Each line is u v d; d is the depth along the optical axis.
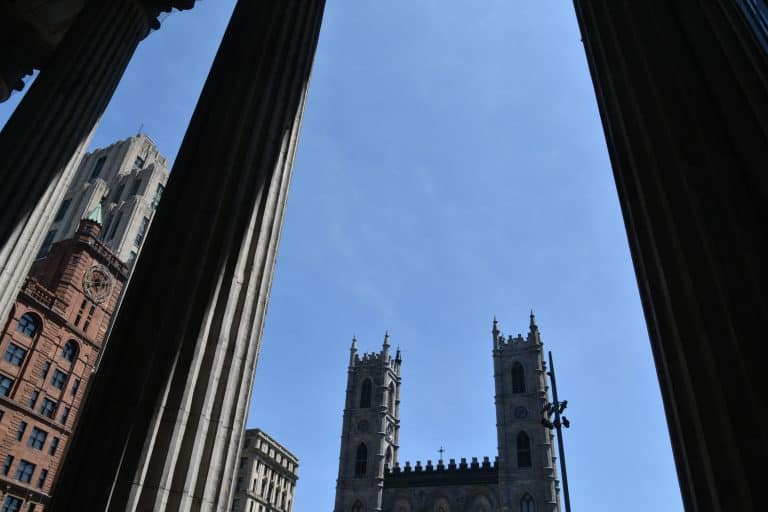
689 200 6.65
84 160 104.81
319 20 13.63
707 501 5.25
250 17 11.70
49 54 17.69
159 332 7.51
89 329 64.75
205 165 9.20
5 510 50.94
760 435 5.08
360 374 122.38
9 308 11.15
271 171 10.12
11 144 11.78
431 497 102.81
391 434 119.62
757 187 6.54
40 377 57.16
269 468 94.25
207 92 10.57
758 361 5.39
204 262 8.27
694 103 7.49
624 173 7.82
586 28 10.15
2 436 51.59
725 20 8.12
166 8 15.48
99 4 14.35
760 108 6.89
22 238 11.43
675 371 6.02
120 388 7.10
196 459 7.16
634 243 7.43
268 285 9.73
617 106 8.28
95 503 6.27
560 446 19.62
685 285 6.20
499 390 106.75
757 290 5.76
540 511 91.69
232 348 8.27
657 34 8.49
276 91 10.77
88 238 67.81
